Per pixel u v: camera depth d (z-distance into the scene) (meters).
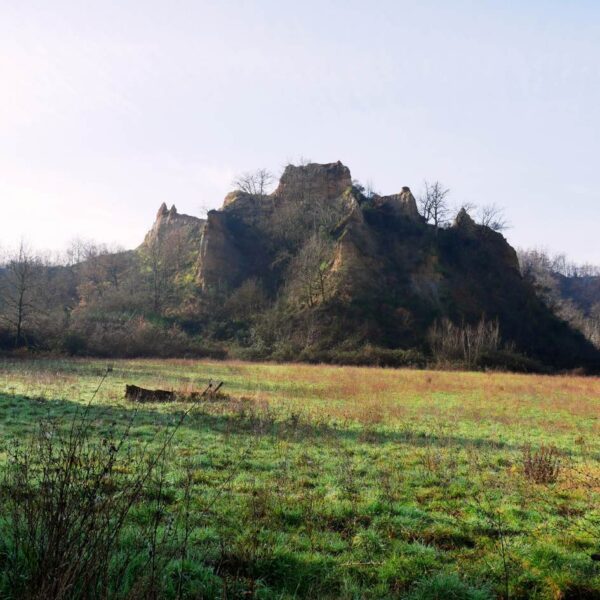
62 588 3.61
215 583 5.05
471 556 6.43
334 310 72.81
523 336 76.38
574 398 28.95
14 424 13.02
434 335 67.62
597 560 6.16
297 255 88.81
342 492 8.78
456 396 28.22
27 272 59.56
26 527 4.67
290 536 6.64
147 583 4.23
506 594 5.50
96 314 71.50
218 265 87.25
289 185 105.19
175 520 6.41
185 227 104.44
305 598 5.14
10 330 55.44
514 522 7.77
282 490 8.59
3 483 5.93
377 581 5.69
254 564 5.60
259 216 101.56
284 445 12.41
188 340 66.06
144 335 61.03
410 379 38.25
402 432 15.24
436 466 10.96
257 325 73.00
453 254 87.38
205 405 17.75
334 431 14.75
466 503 8.62
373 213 91.88
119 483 7.16
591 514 8.26
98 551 4.02
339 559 6.08
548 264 165.12
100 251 104.69
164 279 87.38
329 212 91.81
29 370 31.09
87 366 38.28
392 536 7.02
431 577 5.66
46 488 4.44
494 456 12.50
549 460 10.78
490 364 60.09
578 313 116.81
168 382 28.77
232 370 42.91
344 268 78.56
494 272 85.94
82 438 5.25
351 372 44.56
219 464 10.27
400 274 81.38
